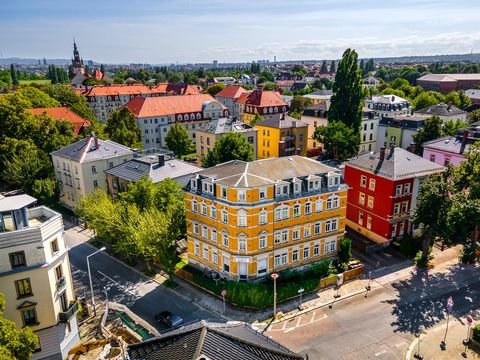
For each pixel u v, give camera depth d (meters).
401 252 62.66
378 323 46.38
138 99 139.25
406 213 65.44
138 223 56.66
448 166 61.62
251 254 51.66
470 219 54.38
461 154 77.12
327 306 49.88
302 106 160.50
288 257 55.22
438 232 55.97
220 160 83.88
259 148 115.31
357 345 42.75
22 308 38.00
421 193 58.31
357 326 45.97
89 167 77.50
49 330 39.69
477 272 57.22
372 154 70.75
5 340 29.22
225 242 53.16
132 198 61.56
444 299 50.78
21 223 38.16
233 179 51.25
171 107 139.38
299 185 53.50
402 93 182.00
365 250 62.78
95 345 41.88
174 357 24.30
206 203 54.34
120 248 57.84
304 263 56.84
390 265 59.38
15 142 84.44
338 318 47.47
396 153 67.12
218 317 48.25
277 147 108.31
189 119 140.12
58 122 99.00
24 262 37.72
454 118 114.38
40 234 37.78
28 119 91.94
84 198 67.88
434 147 83.12
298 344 43.03
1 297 30.77
